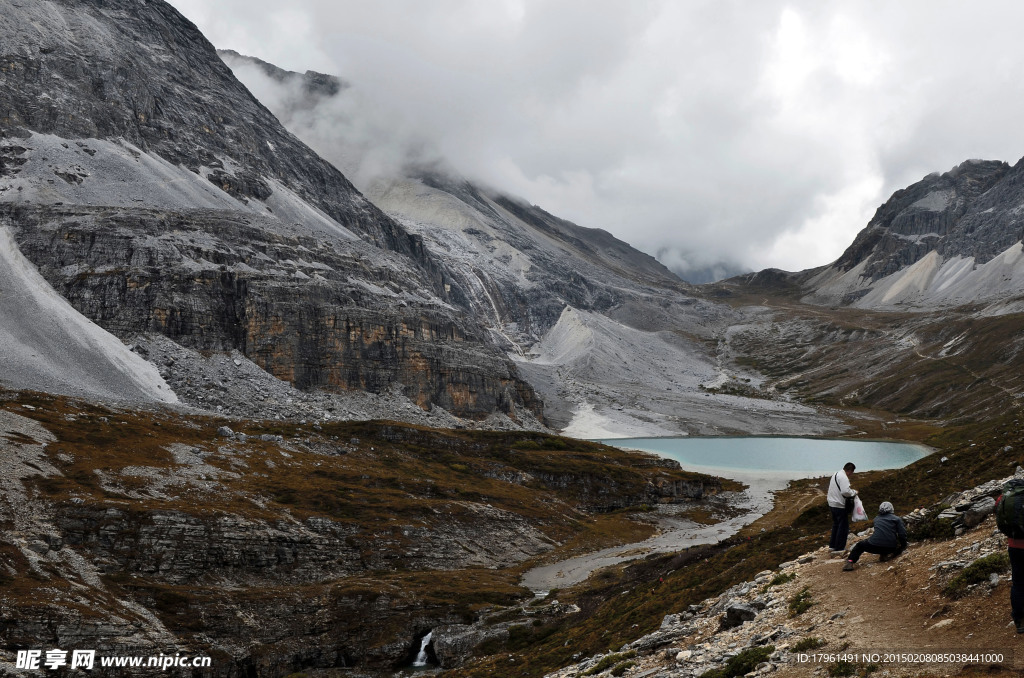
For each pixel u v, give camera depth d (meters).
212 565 87.44
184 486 105.00
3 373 149.50
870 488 65.44
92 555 80.25
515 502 143.12
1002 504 16.38
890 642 17.98
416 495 134.12
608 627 54.19
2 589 66.94
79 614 66.69
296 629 80.75
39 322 179.12
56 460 97.88
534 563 117.50
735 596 30.86
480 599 90.88
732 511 169.25
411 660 80.94
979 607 17.88
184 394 195.12
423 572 103.50
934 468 61.31
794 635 21.31
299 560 96.25
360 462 148.75
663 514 160.25
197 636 74.44
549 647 60.88
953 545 22.92
